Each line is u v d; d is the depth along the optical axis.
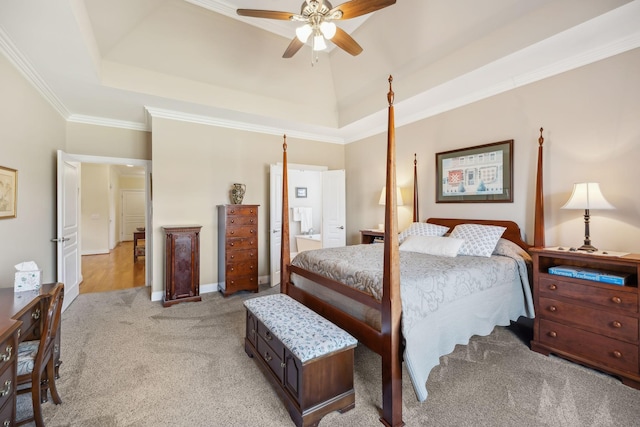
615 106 2.40
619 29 2.23
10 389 1.24
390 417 1.61
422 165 4.08
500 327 2.97
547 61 2.72
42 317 1.99
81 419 1.67
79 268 4.45
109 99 3.56
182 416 1.70
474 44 2.87
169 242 3.70
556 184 2.76
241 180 4.61
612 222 2.44
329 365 1.67
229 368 2.23
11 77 2.52
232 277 4.11
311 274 2.51
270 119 4.39
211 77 3.75
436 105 3.82
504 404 1.78
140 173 10.20
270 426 1.63
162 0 2.87
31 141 2.94
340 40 2.50
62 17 2.10
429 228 3.54
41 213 3.21
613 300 2.06
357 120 4.45
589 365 2.16
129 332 2.88
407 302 1.71
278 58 3.79
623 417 1.66
